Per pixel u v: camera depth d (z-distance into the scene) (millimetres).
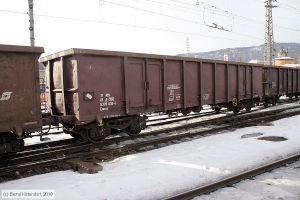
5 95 7801
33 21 18391
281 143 9727
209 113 19109
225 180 6102
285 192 5809
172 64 12508
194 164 7562
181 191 6027
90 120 9836
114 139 10828
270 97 23109
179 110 13492
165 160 7992
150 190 5984
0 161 8266
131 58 10953
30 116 8242
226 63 15695
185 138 11227
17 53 7980
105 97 10234
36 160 8695
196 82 13805
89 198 5629
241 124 13906
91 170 7164
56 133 13461
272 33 46250
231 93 16406
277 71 23750
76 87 9516
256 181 6414
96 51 9805
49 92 11062
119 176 6797
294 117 16031
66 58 10023
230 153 8539
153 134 12055
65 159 8188
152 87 11695
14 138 8266
